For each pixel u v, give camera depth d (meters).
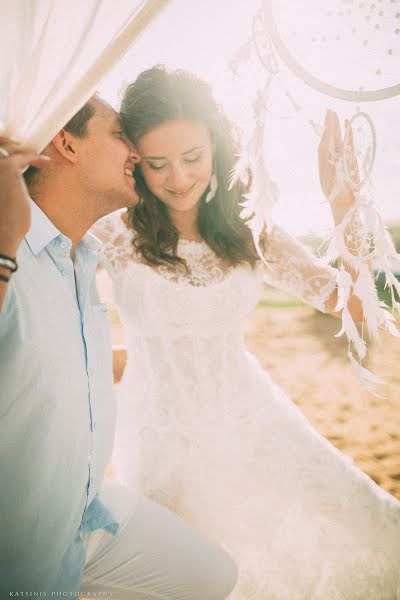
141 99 1.82
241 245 2.10
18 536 1.57
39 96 1.27
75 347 1.63
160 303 2.08
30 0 1.22
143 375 2.15
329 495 2.04
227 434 2.11
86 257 1.79
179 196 1.96
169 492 2.10
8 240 1.20
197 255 2.11
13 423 1.51
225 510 2.08
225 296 2.11
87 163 1.64
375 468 3.76
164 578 1.85
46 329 1.53
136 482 2.14
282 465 2.09
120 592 1.91
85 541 1.82
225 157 2.01
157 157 1.87
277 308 7.96
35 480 1.54
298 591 2.00
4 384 1.49
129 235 2.10
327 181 1.56
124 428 2.19
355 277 2.05
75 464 1.63
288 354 6.08
